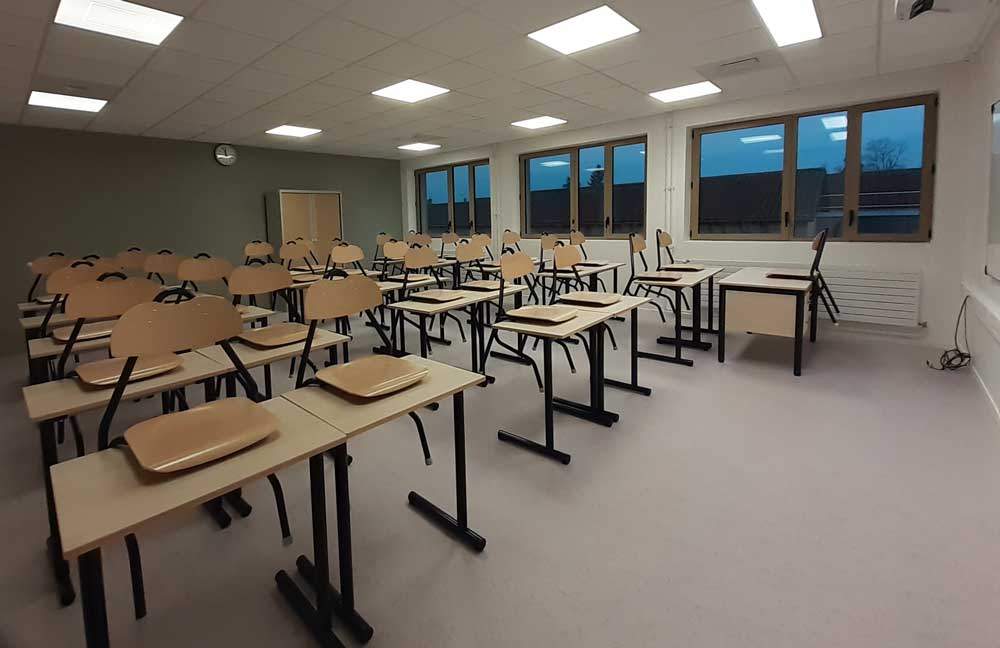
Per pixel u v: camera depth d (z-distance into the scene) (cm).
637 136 668
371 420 144
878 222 507
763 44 383
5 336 593
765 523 209
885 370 407
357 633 157
